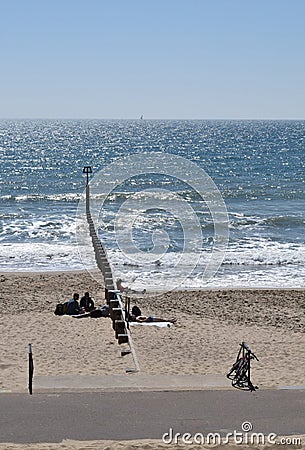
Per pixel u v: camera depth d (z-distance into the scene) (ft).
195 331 80.02
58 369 60.80
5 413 45.65
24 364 62.54
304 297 102.06
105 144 598.75
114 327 76.38
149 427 43.60
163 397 49.47
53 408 46.75
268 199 235.40
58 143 617.21
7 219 180.45
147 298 99.45
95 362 63.72
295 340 76.89
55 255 131.64
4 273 114.32
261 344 74.18
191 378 55.72
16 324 80.28
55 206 209.77
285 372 60.75
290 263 127.44
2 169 359.66
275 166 378.12
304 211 203.82
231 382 54.44
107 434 42.39
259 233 161.58
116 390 51.16
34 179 306.76
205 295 101.96
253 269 122.52
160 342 73.31
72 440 41.27
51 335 74.79
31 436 41.83
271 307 95.86
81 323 81.00
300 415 46.16
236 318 89.15
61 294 100.27
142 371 60.64
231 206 215.10
